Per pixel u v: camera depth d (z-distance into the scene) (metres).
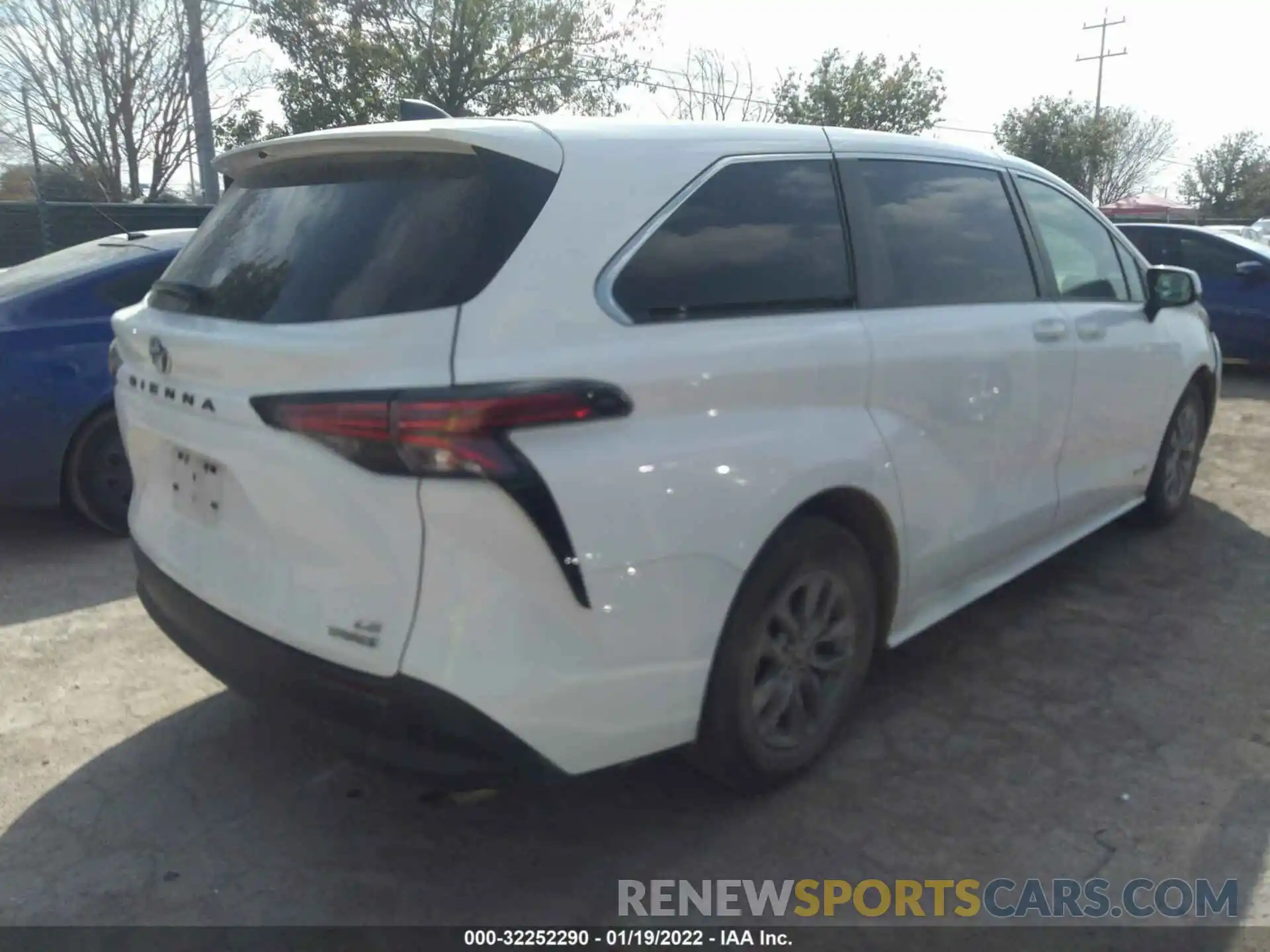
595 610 2.41
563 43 21.05
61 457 5.05
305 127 20.50
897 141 3.57
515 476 2.26
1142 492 5.08
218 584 2.70
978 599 4.10
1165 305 4.75
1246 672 3.91
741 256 2.88
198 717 3.60
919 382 3.27
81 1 21.12
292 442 2.39
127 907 2.67
